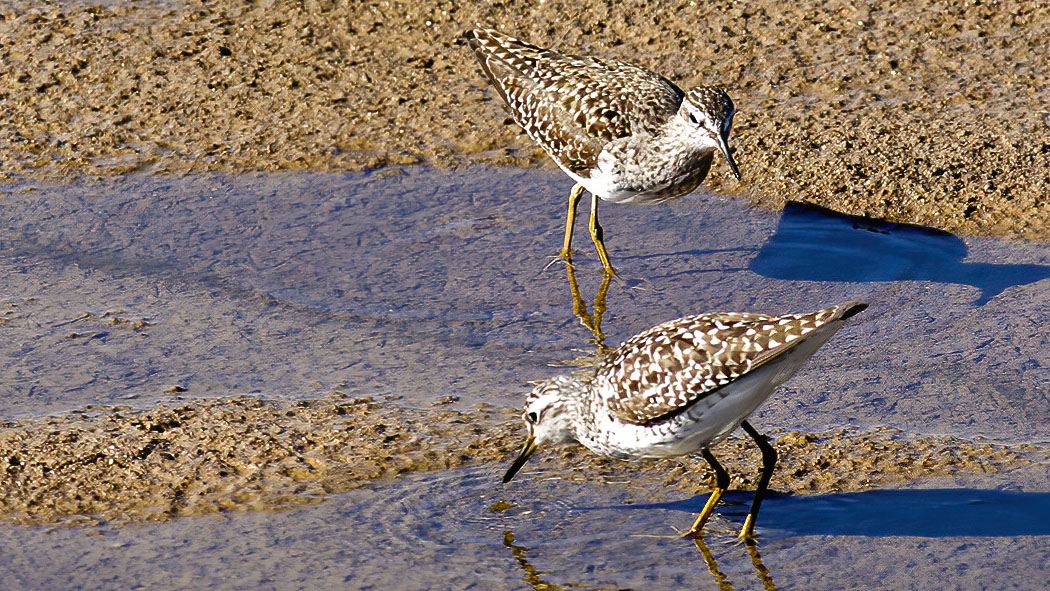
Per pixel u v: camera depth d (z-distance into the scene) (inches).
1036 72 685.9
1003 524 371.2
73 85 720.3
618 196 557.3
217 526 379.2
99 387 457.7
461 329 504.7
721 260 558.6
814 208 599.2
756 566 358.6
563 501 392.2
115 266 556.4
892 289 525.7
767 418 435.2
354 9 784.9
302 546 369.1
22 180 637.3
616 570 357.7
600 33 756.0
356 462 410.3
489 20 771.4
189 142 672.4
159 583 351.6
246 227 592.4
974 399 439.2
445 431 428.5
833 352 478.9
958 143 622.2
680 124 531.8
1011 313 498.9
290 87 719.1
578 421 383.6
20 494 392.5
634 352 366.6
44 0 815.7
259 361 478.6
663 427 362.9
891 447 410.9
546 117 567.5
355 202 616.7
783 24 749.9
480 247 574.9
